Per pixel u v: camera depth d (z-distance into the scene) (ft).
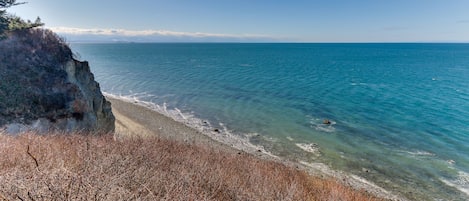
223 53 518.78
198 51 594.65
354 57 419.13
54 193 11.48
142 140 37.70
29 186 12.02
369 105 116.78
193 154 34.01
